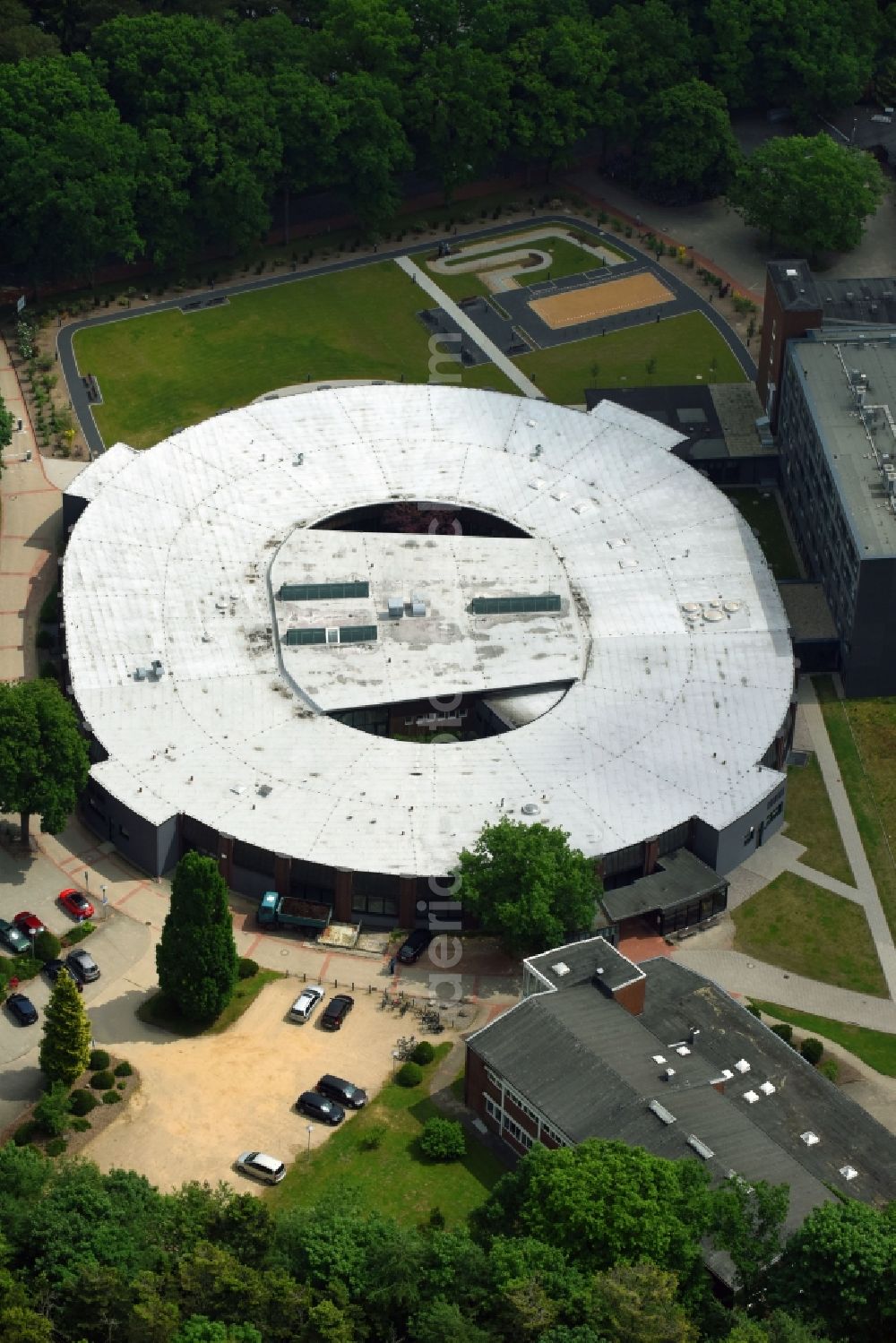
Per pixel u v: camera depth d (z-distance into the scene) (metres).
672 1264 181.12
